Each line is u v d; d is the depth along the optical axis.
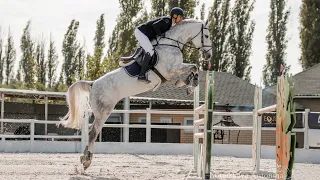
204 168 8.13
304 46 37.00
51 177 8.49
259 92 9.76
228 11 39.16
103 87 9.20
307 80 26.36
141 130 20.72
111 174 9.25
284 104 6.53
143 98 22.97
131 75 9.01
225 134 24.48
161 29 9.07
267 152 15.52
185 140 24.58
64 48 47.09
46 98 18.83
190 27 9.16
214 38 39.16
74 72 46.62
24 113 21.20
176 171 10.01
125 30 33.72
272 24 39.41
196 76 9.05
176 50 9.03
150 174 9.38
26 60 48.94
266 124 17.31
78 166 10.62
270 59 39.38
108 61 32.44
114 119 22.83
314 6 37.00
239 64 38.75
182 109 24.73
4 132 19.89
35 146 15.85
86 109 9.65
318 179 9.11
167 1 35.12
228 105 25.38
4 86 39.84
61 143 16.06
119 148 16.36
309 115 15.02
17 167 10.18
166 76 9.03
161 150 16.38
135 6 33.75
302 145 23.83
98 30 42.94
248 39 39.06
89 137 9.33
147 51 8.81
